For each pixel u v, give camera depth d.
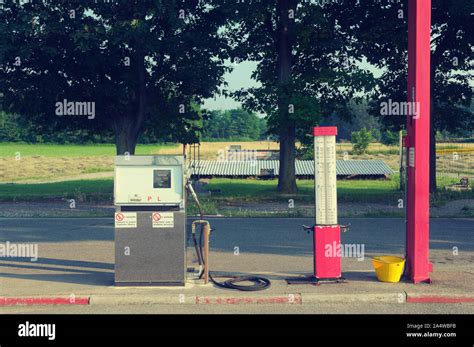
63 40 22.05
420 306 7.71
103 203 22.06
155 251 8.46
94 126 25.83
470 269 9.66
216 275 9.08
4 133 103.31
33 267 10.09
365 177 37.00
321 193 8.62
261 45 26.78
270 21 26.20
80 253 11.55
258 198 23.39
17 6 22.14
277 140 27.23
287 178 26.05
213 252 11.59
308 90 25.59
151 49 21.56
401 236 13.73
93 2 21.62
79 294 7.98
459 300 7.89
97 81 23.86
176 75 23.94
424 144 8.70
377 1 24.75
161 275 8.45
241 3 23.47
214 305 7.79
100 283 8.74
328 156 8.60
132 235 8.45
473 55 25.59
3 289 8.35
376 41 24.86
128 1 21.30
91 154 72.12
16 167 49.00
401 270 8.61
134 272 8.45
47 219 17.03
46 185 32.72
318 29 24.84
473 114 26.89
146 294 8.00
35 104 23.12
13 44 21.47
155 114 24.98
